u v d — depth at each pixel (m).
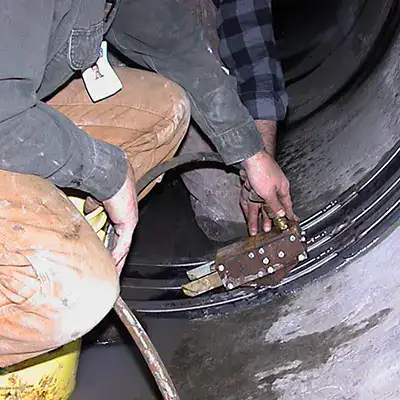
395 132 1.47
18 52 0.84
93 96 1.18
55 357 1.22
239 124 1.26
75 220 0.98
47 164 0.92
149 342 1.07
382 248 1.37
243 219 1.67
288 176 1.76
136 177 1.28
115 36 1.29
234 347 1.43
